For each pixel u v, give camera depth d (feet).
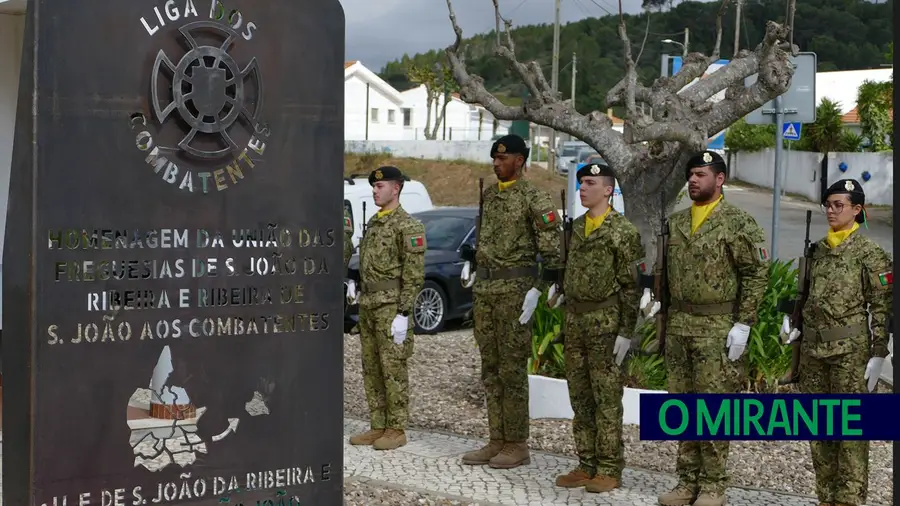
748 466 21.36
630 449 22.67
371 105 200.44
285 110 11.55
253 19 11.32
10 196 10.37
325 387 11.96
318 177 11.78
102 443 10.66
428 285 41.24
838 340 17.76
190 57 10.85
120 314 10.70
